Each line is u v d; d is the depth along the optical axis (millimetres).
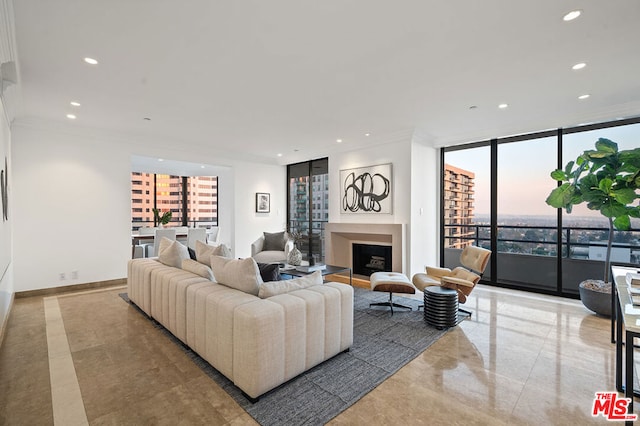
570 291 4363
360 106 3785
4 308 3115
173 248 3451
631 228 3971
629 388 1470
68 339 2871
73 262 4602
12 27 2088
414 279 3961
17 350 2646
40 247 4340
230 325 2059
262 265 2627
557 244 4418
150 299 3299
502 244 4898
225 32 2217
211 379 2189
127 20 2064
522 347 2736
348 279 5551
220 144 5895
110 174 4938
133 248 6199
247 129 4832
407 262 4918
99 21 2072
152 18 2045
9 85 2910
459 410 1860
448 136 5199
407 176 4938
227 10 1965
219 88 3215
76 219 4625
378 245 5578
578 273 4320
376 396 2002
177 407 1876
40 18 2023
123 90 3256
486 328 3186
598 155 3498
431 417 1795
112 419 1767
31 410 1846
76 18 2033
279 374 2025
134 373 2268
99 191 4828
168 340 2857
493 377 2238
